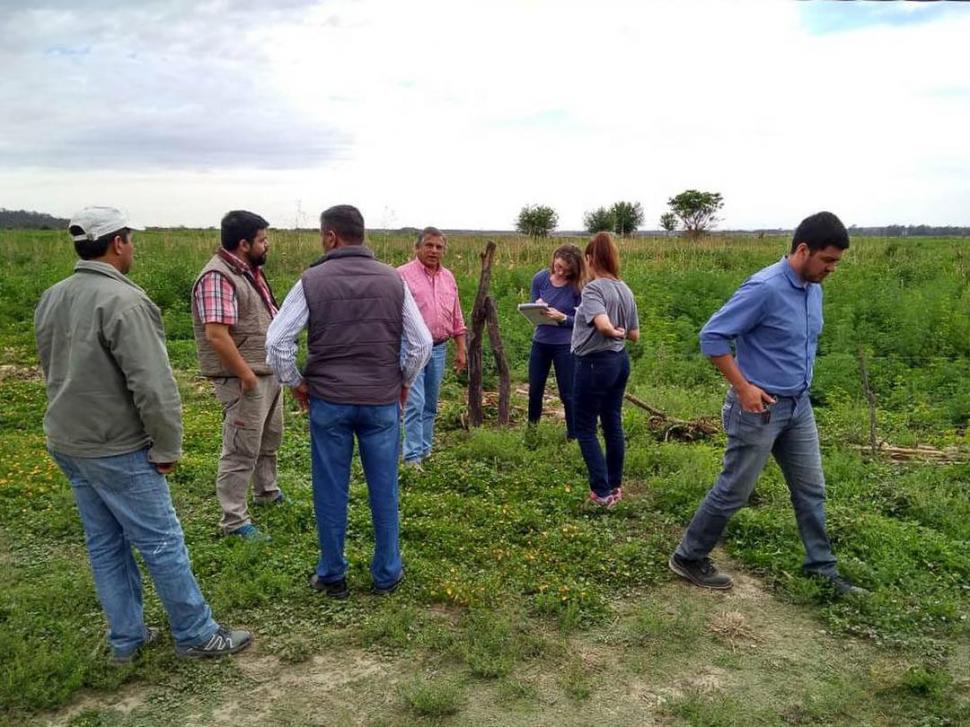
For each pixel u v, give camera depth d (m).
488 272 7.29
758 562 4.54
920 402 8.26
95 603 3.96
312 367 3.88
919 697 3.34
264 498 5.29
